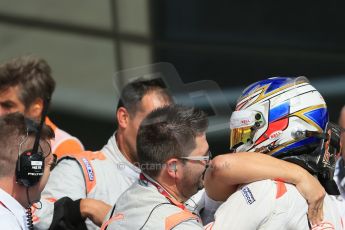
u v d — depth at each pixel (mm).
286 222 7242
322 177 7883
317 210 7414
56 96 23953
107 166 9836
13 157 7414
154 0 28422
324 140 7766
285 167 7441
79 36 27766
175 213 7039
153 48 27109
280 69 26031
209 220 8023
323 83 24906
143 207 7191
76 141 11805
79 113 22875
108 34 27922
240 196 7402
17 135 7465
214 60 26547
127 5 28469
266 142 7715
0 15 28594
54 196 9305
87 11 28688
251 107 7797
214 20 28500
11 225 7211
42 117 7629
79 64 26078
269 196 7285
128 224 7180
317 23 28328
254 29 28422
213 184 7672
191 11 28516
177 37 27859
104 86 24656
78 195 9422
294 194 7328
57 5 29000
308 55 26906
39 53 26688
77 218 8906
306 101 7715
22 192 7520
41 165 7461
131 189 7473
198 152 7316
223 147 16719
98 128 22000
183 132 7219
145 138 7301
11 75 11438
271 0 29094
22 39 27469
